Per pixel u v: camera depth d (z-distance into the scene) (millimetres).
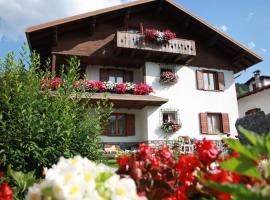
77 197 1046
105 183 1169
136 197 1186
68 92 5656
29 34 15094
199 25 18703
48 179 1146
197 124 17797
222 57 19656
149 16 18984
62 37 16562
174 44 17297
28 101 5129
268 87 19953
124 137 17094
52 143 5016
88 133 5488
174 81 17844
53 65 15922
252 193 931
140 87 16766
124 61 17422
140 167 1623
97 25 17391
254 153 1101
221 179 1284
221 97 18828
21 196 2703
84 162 1292
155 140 16641
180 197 1439
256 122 7008
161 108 17234
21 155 4617
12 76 5477
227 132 18328
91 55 16719
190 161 1618
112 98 14945
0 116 4652
